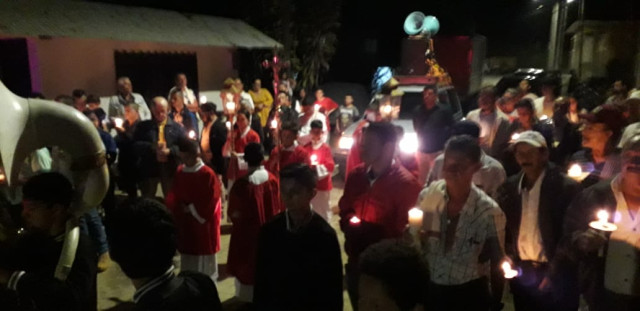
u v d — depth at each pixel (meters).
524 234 3.41
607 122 3.74
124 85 9.02
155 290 2.11
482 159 4.35
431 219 3.08
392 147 3.37
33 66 9.55
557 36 27.72
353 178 3.60
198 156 5.27
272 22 17.39
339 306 3.24
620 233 2.85
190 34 12.88
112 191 6.93
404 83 11.09
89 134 3.17
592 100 10.23
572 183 3.32
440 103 7.52
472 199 2.96
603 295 2.97
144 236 2.05
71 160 3.19
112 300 5.36
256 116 9.98
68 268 2.63
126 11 12.41
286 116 10.01
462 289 3.00
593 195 3.00
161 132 6.96
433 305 3.07
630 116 4.82
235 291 5.48
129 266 2.08
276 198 5.20
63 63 10.26
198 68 13.88
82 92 8.15
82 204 3.24
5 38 9.45
